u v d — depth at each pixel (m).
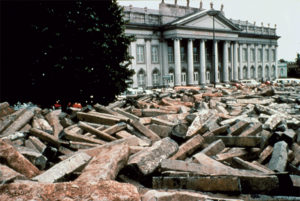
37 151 5.23
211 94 17.30
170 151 4.96
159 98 16.12
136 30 46.94
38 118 7.82
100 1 15.54
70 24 14.32
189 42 50.34
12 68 14.20
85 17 14.68
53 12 14.21
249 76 66.88
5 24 13.65
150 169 4.19
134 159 4.35
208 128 6.58
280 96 15.75
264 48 70.75
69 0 14.41
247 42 65.81
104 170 3.57
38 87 14.77
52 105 15.98
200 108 12.14
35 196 2.77
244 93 18.84
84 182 3.01
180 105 12.92
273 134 6.59
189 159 5.36
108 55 15.73
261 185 3.93
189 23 49.28
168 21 51.44
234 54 58.69
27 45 14.16
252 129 6.76
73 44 14.68
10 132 6.40
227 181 3.70
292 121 8.51
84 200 2.74
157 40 49.78
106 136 6.46
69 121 7.67
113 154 4.05
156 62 49.84
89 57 15.02
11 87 14.55
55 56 14.42
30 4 13.80
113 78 15.91
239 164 5.24
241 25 65.50
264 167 5.41
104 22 15.80
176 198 3.15
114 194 2.85
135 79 47.00
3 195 2.77
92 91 15.80
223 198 3.41
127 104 12.39
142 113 10.38
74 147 5.83
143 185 4.15
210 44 57.44
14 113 7.12
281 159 5.52
